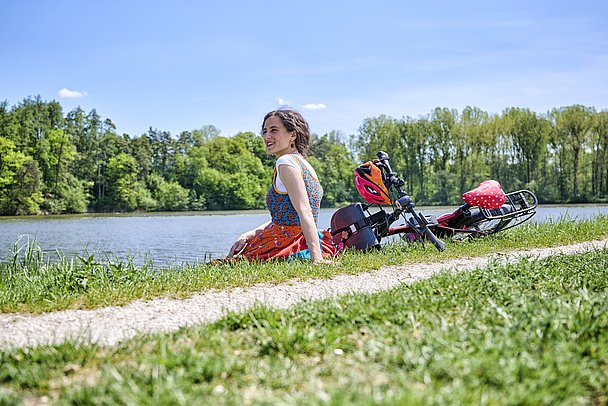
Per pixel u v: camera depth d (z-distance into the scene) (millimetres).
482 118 61281
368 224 7750
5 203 56812
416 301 3920
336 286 5219
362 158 63750
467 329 3217
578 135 56812
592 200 56406
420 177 61594
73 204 62688
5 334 3752
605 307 3523
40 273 6539
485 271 4977
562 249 7887
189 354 2850
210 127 108500
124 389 2453
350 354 2975
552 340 2961
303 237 6664
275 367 2756
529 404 2236
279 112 6836
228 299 4738
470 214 8992
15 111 70875
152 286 5176
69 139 70750
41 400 2551
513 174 59656
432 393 2312
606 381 2482
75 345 3203
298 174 6441
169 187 72188
